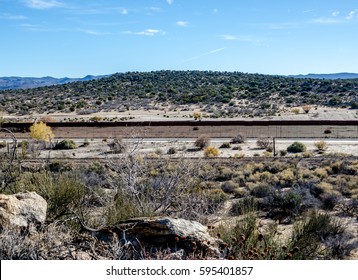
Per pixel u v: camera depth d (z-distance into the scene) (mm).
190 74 193000
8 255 4699
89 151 37344
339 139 43344
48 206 6887
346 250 10000
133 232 5598
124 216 6832
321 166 28875
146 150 36062
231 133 47500
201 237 5523
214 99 111688
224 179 24328
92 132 45844
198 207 8281
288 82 143875
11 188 7523
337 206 16484
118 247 5031
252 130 48812
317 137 44500
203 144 38688
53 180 8117
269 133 46906
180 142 41500
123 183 8594
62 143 39312
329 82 126375
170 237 5492
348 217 14867
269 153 36344
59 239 5434
